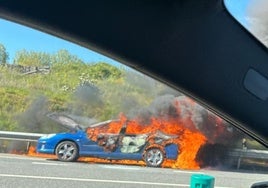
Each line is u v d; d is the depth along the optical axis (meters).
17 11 2.73
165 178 11.59
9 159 13.10
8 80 19.81
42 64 20.67
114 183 10.35
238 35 2.93
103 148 14.32
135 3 2.77
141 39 2.87
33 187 9.16
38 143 14.16
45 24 2.79
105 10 2.78
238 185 11.33
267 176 13.18
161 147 14.68
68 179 10.38
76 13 2.77
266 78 2.97
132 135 14.73
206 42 2.90
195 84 2.97
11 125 17.70
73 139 14.15
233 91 2.97
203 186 6.32
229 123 3.19
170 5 2.77
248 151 14.45
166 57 2.92
